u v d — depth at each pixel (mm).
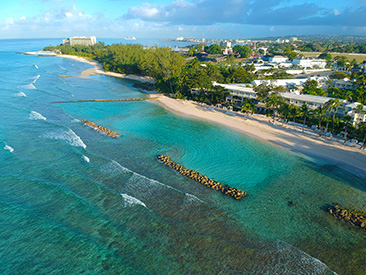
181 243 32438
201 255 30734
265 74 147500
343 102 78938
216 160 55250
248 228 35594
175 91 116438
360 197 43219
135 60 170750
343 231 35594
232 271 28750
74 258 29500
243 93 95625
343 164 53688
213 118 83188
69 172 47656
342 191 44812
